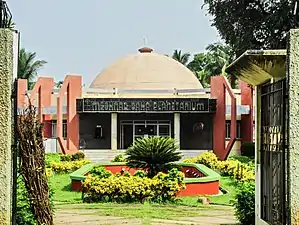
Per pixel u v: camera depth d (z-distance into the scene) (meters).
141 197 14.11
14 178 4.57
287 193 4.37
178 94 34.94
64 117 34.44
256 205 7.27
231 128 31.94
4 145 4.41
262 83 6.59
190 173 21.22
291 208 4.29
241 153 33.94
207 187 15.49
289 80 4.35
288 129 4.35
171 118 35.72
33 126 5.15
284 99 4.54
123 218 11.20
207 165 24.42
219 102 33.03
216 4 20.70
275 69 5.69
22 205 6.17
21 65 48.53
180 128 36.16
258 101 7.24
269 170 6.03
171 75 42.62
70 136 32.69
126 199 14.15
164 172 16.12
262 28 19.64
